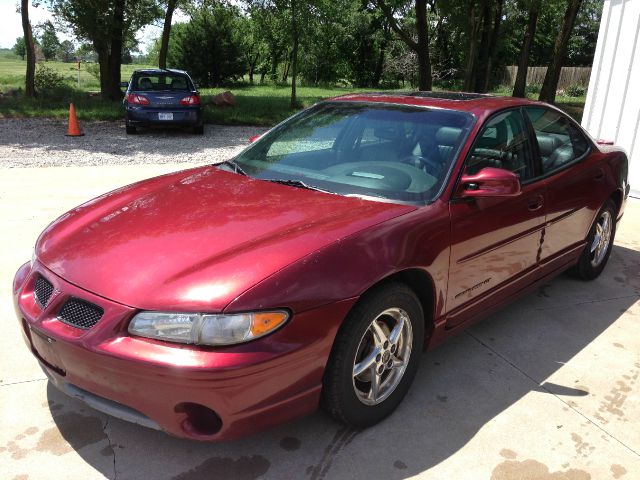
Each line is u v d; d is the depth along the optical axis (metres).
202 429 2.29
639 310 4.31
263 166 3.51
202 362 2.10
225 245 2.48
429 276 2.83
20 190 7.18
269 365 2.19
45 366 2.53
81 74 41.78
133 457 2.54
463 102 3.58
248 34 36.50
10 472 2.42
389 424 2.84
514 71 43.56
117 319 2.21
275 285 2.25
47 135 12.77
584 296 4.54
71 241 2.69
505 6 29.03
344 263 2.44
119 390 2.25
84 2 17.70
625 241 6.03
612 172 4.59
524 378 3.31
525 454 2.66
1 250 4.94
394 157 3.27
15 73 42.50
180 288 2.24
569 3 21.83
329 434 2.74
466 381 3.26
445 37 41.56
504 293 3.57
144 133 13.88
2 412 2.81
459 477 2.50
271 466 2.52
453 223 2.96
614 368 3.46
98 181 7.89
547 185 3.73
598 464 2.61
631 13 7.48
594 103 8.23
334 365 2.47
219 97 19.27
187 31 35.44
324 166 3.36
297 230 2.58
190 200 3.00
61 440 2.63
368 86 46.12
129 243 2.56
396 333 2.77
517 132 3.63
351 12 40.78
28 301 2.56
